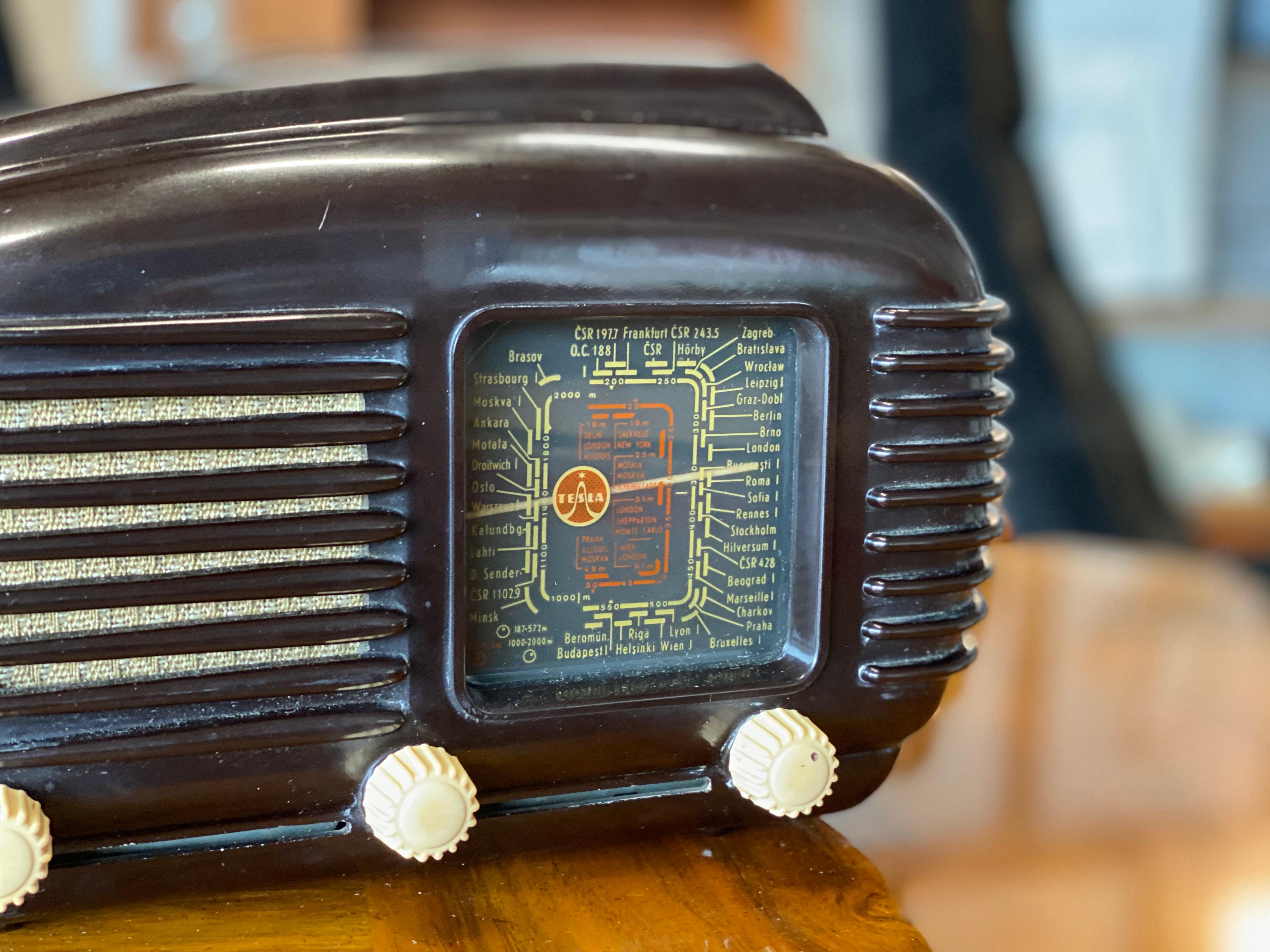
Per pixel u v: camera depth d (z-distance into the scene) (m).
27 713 0.43
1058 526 0.97
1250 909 0.47
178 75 1.21
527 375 0.46
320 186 0.43
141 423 0.42
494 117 0.47
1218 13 1.66
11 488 0.42
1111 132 1.71
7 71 1.23
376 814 0.44
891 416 0.47
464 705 0.45
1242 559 1.19
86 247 0.42
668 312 0.45
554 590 0.47
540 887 0.47
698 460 0.47
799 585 0.48
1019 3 0.97
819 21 1.46
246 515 0.44
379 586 0.44
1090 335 0.98
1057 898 0.47
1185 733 0.58
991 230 0.96
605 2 1.32
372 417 0.44
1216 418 1.76
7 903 0.42
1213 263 1.77
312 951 0.44
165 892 0.45
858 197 0.47
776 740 0.46
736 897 0.47
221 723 0.44
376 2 1.25
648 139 0.46
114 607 0.43
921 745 0.57
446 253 0.44
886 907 0.46
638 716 0.47
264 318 0.43
